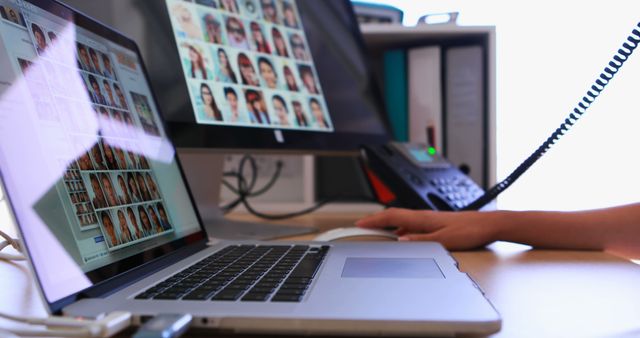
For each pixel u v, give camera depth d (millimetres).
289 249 582
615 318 350
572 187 1813
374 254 544
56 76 444
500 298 406
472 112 1352
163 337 264
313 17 1090
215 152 773
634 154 1777
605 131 1792
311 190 1397
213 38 818
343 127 1080
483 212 703
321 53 1083
